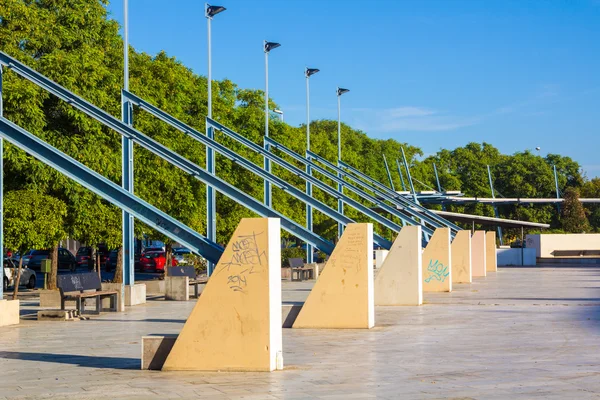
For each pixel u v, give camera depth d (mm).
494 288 28109
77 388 9594
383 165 74062
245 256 10742
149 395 9047
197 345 10781
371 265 16062
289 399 8633
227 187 16547
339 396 8750
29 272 34562
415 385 9383
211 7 27797
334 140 72688
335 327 15805
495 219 46375
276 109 44031
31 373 10812
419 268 21250
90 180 13719
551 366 10758
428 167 90750
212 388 9406
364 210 25750
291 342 13734
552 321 16875
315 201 22281
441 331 15203
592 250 54062
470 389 9062
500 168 87250
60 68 23656
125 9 22828
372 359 11648
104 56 27359
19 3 23703
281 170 41094
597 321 16797
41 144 13914
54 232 21938
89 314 19828
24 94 22125
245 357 10641
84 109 16719
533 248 49438
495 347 12812
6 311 17547
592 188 88750
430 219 34125
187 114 33938
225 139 35219
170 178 29703
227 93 39156
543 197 85125
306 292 26828
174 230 13289
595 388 9055
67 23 25656
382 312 19281
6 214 21109
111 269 50250
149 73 30641
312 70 40438
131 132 16656
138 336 15164
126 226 22500
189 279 26000
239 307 10703
